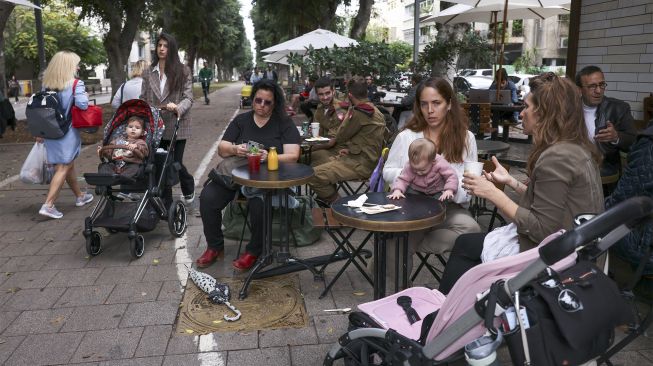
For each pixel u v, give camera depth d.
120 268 4.70
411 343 2.25
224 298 3.95
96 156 10.48
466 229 3.56
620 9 6.52
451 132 3.76
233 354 3.29
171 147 5.44
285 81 41.34
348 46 13.45
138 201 5.10
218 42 48.16
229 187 4.56
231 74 98.75
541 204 2.59
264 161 4.48
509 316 1.88
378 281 3.39
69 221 6.14
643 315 3.41
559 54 45.34
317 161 6.37
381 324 2.53
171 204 5.50
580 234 1.65
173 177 5.48
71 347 3.39
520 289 1.92
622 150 4.85
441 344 2.09
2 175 8.64
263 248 4.22
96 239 5.01
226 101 30.14
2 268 4.73
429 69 12.91
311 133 7.05
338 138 5.73
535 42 45.97
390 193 3.63
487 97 9.70
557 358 1.83
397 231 2.96
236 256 4.92
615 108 4.84
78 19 21.38
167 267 4.71
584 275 1.98
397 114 10.84
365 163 5.62
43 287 4.31
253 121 4.77
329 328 3.60
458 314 2.13
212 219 4.62
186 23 31.83
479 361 1.85
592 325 1.85
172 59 6.10
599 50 6.92
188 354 3.30
